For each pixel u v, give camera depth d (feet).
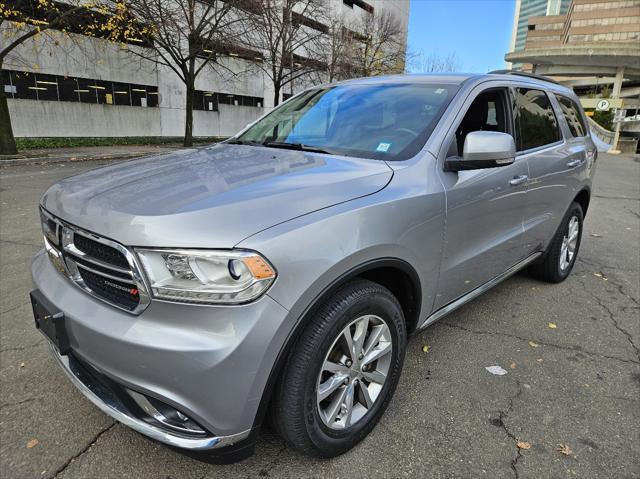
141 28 56.34
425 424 7.88
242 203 5.92
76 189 7.10
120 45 63.00
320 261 5.88
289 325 5.70
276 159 8.32
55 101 64.85
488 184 9.24
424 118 8.95
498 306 12.84
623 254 18.48
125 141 70.69
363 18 111.96
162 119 80.23
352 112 9.98
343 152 8.77
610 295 13.84
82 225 6.09
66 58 64.28
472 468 6.93
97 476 6.64
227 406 5.52
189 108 67.41
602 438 7.65
